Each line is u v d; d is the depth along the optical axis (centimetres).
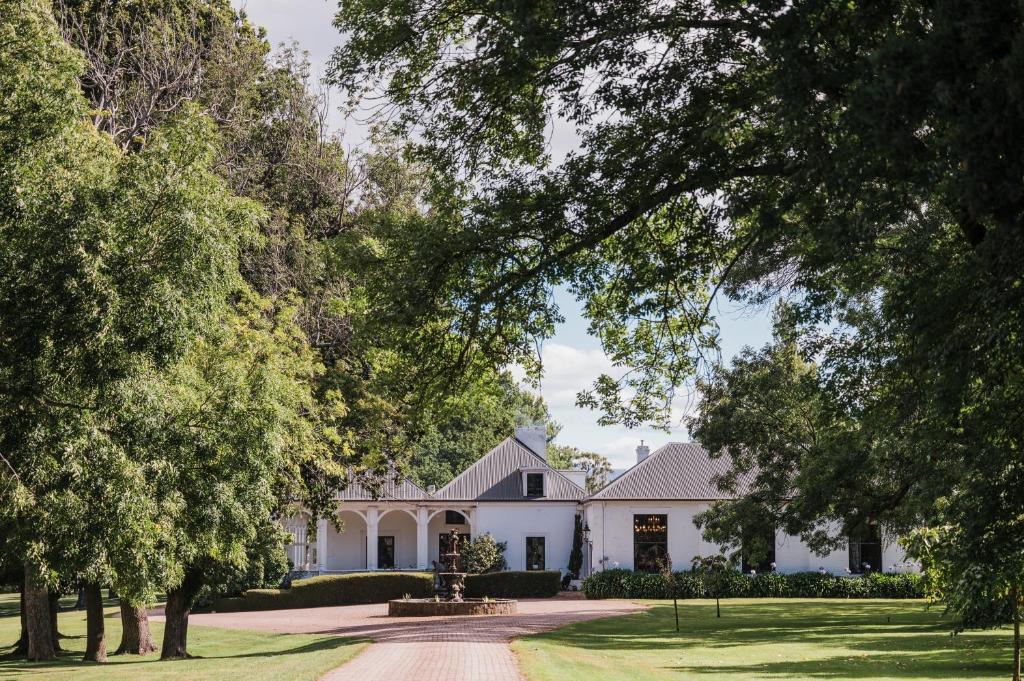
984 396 1130
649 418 1783
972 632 2717
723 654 2148
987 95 799
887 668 1841
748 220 1427
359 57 1461
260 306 2544
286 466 2762
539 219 1391
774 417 3522
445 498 5550
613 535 5122
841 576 4750
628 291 1531
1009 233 881
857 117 886
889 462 2570
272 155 3297
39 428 1238
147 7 2967
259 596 4406
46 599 2584
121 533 1314
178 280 1281
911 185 963
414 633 2628
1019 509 1087
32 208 1200
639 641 2483
